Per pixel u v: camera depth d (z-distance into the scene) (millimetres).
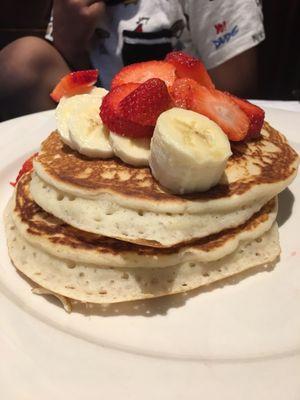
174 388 112
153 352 125
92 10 328
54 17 351
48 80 338
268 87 408
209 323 135
